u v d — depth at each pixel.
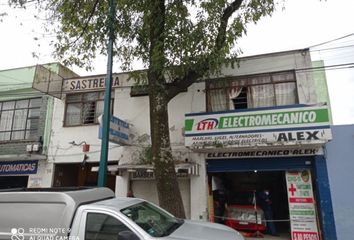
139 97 11.95
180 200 6.92
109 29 7.93
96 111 12.45
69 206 4.38
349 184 9.04
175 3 7.47
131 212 4.50
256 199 10.79
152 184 11.12
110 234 4.09
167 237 4.03
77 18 8.19
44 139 12.64
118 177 11.34
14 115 13.59
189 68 7.72
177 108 11.30
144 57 8.08
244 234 10.07
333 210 8.96
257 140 9.41
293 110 9.30
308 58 10.35
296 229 9.35
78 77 12.78
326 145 9.48
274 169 9.95
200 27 7.33
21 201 4.65
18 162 12.93
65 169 12.88
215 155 10.48
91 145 11.95
